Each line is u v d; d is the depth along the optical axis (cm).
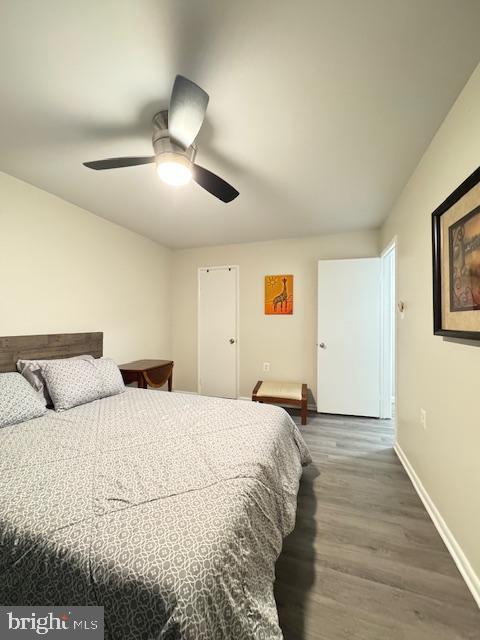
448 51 108
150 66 114
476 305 114
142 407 195
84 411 185
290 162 185
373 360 328
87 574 72
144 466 116
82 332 264
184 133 126
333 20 97
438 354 157
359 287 331
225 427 158
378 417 326
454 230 132
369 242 335
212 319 404
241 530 88
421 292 184
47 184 216
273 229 328
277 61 112
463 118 127
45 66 113
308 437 274
